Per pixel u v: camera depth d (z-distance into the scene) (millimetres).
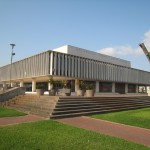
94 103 17781
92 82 48219
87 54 55469
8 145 6660
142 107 21891
